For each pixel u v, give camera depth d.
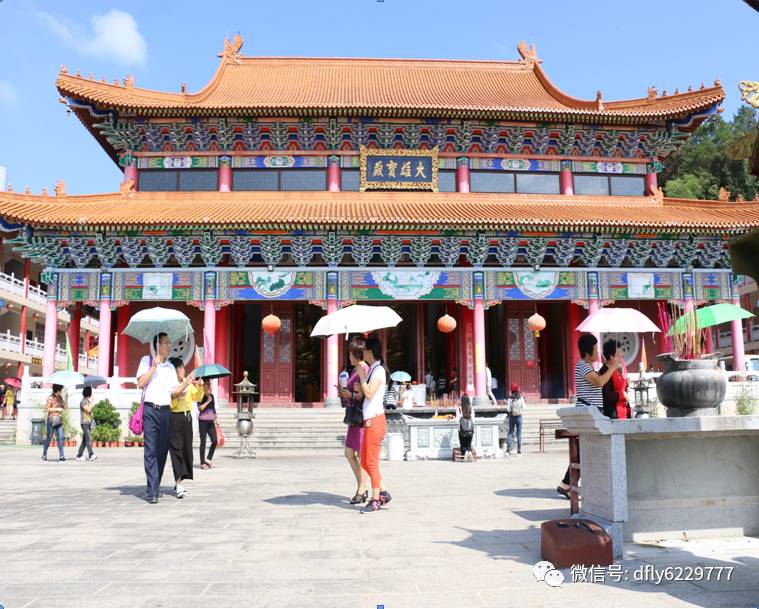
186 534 8.52
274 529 8.88
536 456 23.00
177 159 34.59
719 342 63.44
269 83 41.22
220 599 5.60
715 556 7.18
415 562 6.96
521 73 44.94
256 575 6.41
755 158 6.80
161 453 11.79
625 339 36.06
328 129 34.34
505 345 36.38
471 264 32.75
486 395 31.69
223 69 42.41
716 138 77.69
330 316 11.91
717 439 8.38
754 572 6.52
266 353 35.38
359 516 9.97
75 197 32.84
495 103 37.34
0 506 11.09
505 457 22.52
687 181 70.75
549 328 39.22
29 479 15.51
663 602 5.53
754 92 6.36
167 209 31.94
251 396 23.16
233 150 34.59
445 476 16.16
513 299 32.50
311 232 31.64
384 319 11.49
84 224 29.55
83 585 6.05
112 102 31.94
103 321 31.22
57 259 31.58
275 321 31.33
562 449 26.41
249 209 31.94
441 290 32.28
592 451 7.90
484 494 12.61
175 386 12.08
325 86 40.81
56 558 7.16
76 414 28.25
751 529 8.29
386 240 32.06
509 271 32.62
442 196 34.62
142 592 5.82
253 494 12.69
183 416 12.33
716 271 33.56
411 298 32.06
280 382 35.09
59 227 30.20
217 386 32.91
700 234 32.38
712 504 8.22
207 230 31.11
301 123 34.16
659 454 8.23
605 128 35.50
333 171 34.56
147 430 11.67
